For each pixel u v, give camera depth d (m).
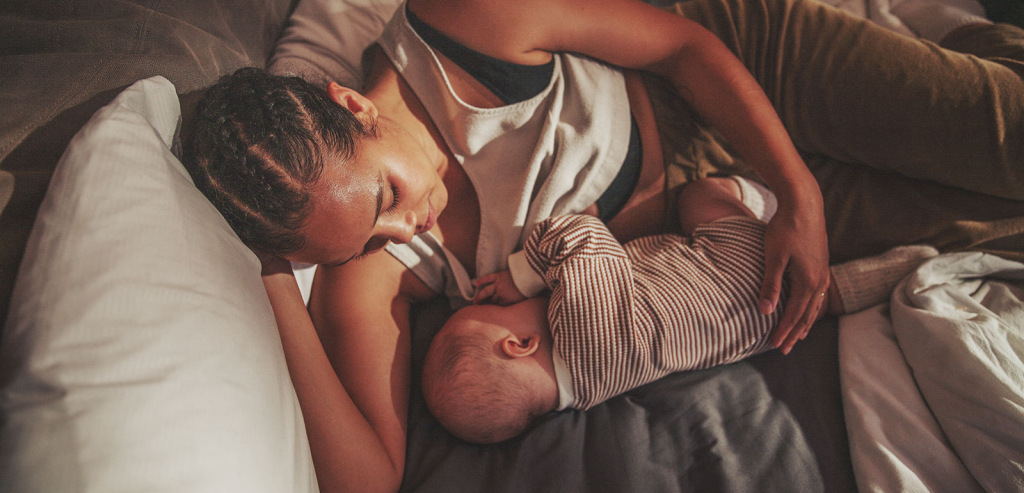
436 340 0.95
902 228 0.99
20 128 0.60
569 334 0.87
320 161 0.64
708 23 1.06
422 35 0.88
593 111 0.92
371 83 0.95
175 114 0.71
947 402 0.77
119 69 0.71
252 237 0.68
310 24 1.10
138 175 0.55
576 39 0.89
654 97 1.01
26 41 0.73
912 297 0.88
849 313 0.98
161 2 0.89
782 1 1.02
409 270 0.97
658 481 0.80
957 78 0.89
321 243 0.68
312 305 0.92
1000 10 1.20
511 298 0.98
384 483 0.80
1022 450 0.70
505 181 0.95
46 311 0.46
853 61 0.95
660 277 0.91
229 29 0.98
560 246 0.91
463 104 0.89
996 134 0.87
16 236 0.53
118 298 0.48
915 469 0.75
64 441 0.42
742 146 0.93
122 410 0.44
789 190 0.87
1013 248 0.95
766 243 0.90
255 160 0.62
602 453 0.84
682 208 1.02
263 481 0.50
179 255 0.53
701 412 0.87
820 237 0.88
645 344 0.87
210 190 0.65
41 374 0.44
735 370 0.93
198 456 0.45
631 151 0.97
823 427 0.85
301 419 0.64
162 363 0.47
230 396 0.50
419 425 0.92
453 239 1.00
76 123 0.63
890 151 0.95
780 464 0.80
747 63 1.04
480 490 0.83
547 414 0.93
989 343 0.78
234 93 0.68
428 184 0.78
